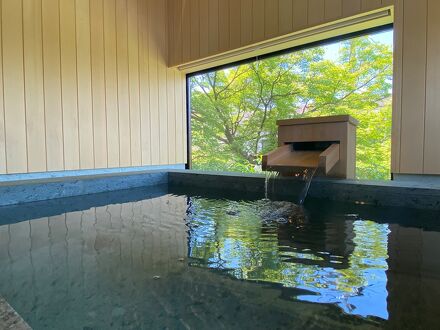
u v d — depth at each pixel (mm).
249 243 1229
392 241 1221
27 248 1239
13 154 2660
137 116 3641
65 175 3021
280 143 2322
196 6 3580
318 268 951
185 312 711
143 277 919
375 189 1804
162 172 3232
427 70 2088
